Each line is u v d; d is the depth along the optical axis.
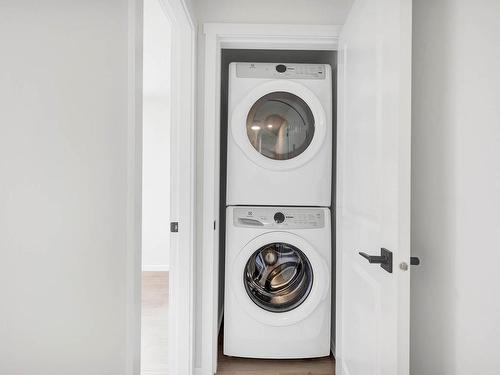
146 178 4.07
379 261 1.06
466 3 0.88
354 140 1.45
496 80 0.79
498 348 0.78
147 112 4.05
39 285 0.44
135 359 0.77
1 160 0.37
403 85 0.96
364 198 1.30
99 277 0.60
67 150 0.50
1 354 0.38
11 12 0.38
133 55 0.74
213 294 1.81
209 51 1.78
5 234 0.38
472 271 0.86
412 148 1.18
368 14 1.26
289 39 1.80
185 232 1.66
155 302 2.98
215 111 1.81
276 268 1.98
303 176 1.90
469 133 0.88
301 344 1.88
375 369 1.16
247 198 1.91
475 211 0.86
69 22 0.50
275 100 1.91
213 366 1.82
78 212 0.53
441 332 1.00
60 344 0.49
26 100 0.41
